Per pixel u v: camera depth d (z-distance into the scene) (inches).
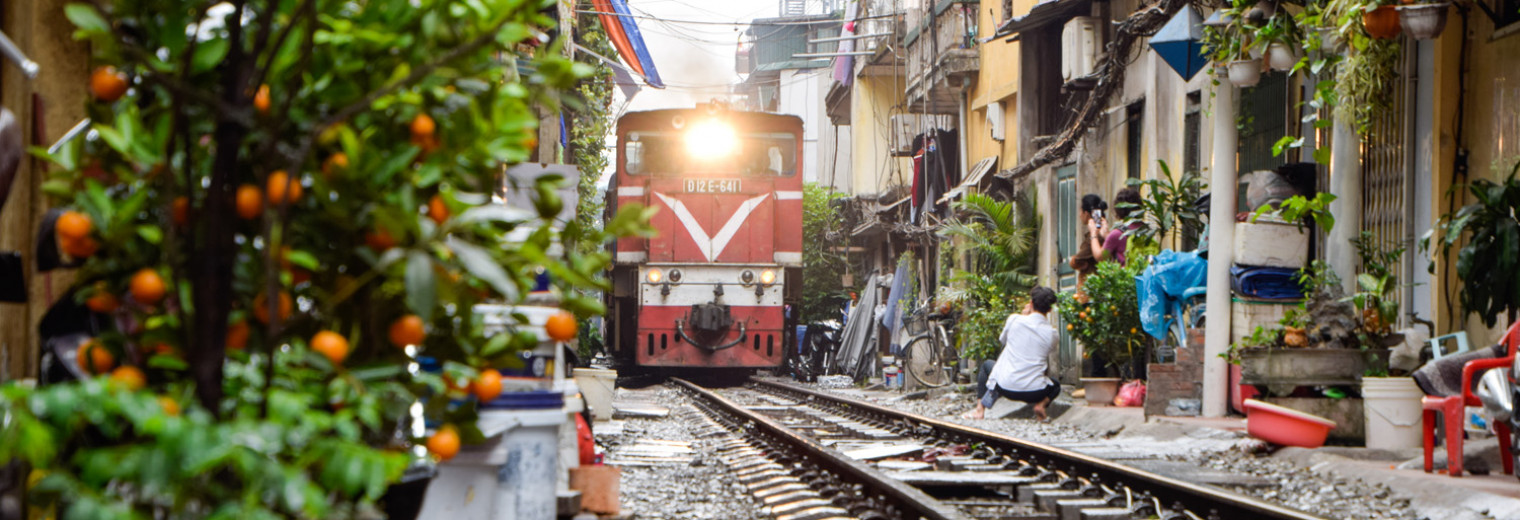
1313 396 433.4
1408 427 378.3
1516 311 368.5
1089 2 777.6
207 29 97.3
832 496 310.5
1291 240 482.6
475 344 107.4
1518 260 346.9
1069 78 767.7
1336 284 441.1
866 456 414.0
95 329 134.0
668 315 899.4
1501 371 307.3
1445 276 432.5
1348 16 389.4
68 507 80.5
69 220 88.7
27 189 161.8
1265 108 560.4
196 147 96.2
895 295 1045.2
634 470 371.2
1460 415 316.2
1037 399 575.8
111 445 93.0
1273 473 350.0
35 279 163.8
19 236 159.5
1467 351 356.8
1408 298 451.2
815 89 2032.5
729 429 557.9
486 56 101.7
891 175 1364.4
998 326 770.2
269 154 89.8
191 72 92.7
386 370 97.4
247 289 95.9
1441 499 292.4
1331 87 422.6
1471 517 270.4
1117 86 691.4
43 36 166.1
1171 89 660.1
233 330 95.0
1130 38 640.4
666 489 330.6
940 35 1091.9
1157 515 288.5
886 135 1423.5
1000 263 834.8
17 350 160.9
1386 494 308.5
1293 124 535.8
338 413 91.7
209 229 90.7
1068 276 781.3
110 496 84.7
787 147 914.1
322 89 97.6
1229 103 486.9
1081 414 542.9
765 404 786.8
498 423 156.1
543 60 105.7
